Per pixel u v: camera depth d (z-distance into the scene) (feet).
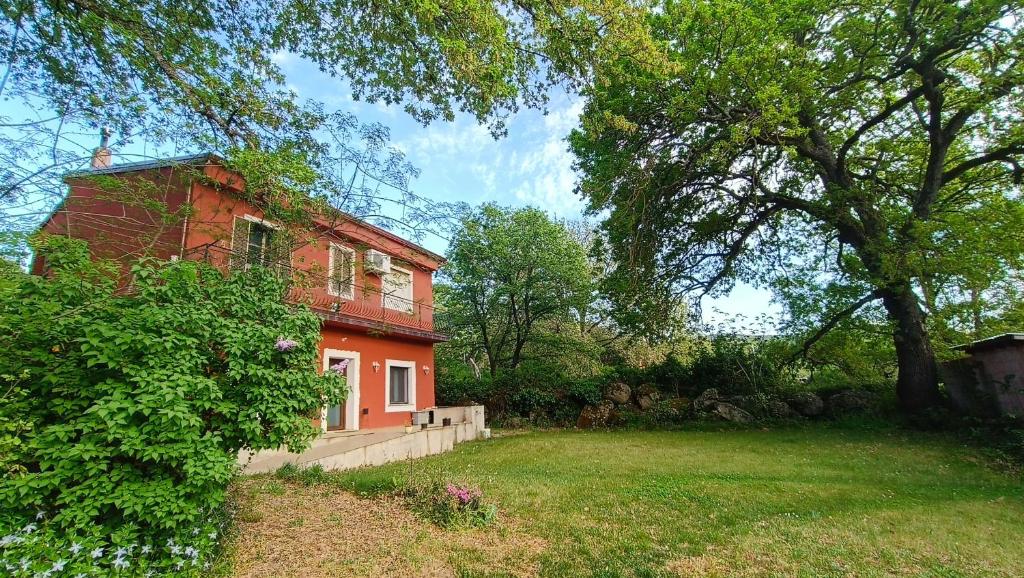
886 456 29.45
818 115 40.24
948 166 43.37
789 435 39.58
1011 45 31.45
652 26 36.22
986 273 35.99
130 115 18.53
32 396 11.18
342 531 15.87
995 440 30.83
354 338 40.34
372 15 21.33
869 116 43.57
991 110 35.73
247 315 14.35
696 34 34.86
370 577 12.38
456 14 18.01
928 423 36.45
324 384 14.58
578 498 20.42
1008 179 40.65
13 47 18.39
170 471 11.75
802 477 24.47
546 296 69.51
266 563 13.09
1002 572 12.53
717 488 22.13
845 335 47.14
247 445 13.70
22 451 10.12
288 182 19.44
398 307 46.39
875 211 39.55
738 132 33.37
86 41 19.11
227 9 22.86
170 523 10.91
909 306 39.58
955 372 37.19
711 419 49.21
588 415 56.80
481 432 49.93
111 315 11.86
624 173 38.60
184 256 22.30
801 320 50.21
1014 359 32.65
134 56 19.03
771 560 13.33
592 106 27.66
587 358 72.08
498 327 75.20
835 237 48.47
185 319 12.41
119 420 10.41
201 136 20.17
